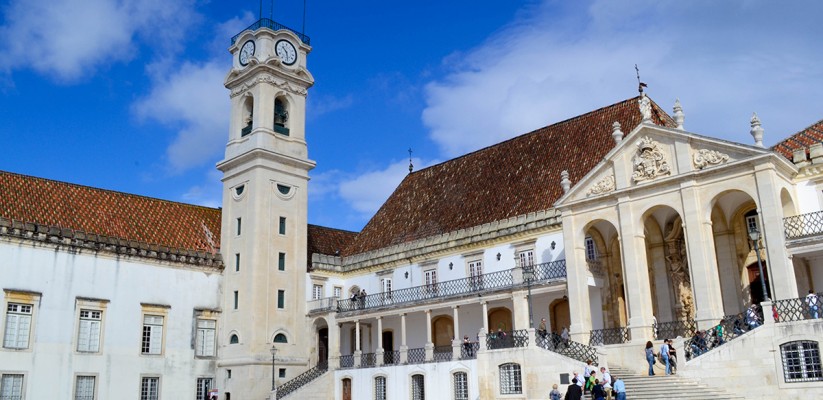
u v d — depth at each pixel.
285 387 40.28
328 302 43.34
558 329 35.25
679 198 29.11
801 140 31.50
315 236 50.34
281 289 43.38
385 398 36.41
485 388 31.19
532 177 40.66
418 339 41.97
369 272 45.72
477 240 39.16
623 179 31.05
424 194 48.28
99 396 36.88
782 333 23.62
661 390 24.69
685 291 31.56
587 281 32.03
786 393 23.19
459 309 39.88
